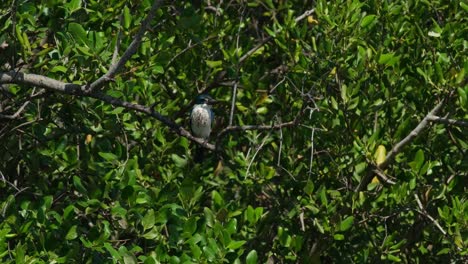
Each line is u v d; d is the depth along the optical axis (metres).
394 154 19.52
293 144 21.00
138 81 19.86
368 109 20.14
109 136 19.34
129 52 15.31
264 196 21.62
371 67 20.22
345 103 19.75
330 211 19.59
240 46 22.16
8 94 18.88
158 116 16.30
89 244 15.89
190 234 16.38
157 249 15.91
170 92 22.39
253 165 20.55
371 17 20.17
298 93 20.73
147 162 20.34
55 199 18.31
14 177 20.25
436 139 20.45
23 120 19.73
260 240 19.91
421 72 19.53
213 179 21.69
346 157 20.62
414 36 21.14
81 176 19.11
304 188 19.58
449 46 20.36
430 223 20.72
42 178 18.50
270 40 23.47
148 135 20.45
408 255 21.91
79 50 17.03
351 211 20.17
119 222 17.22
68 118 19.42
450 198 20.16
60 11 18.20
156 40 19.81
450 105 19.53
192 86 22.42
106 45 18.58
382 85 20.39
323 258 22.58
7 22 16.88
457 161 20.41
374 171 19.72
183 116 23.88
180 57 21.62
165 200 17.11
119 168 18.28
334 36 20.31
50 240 15.90
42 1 17.95
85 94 15.68
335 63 20.09
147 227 16.23
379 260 19.89
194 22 15.97
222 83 21.94
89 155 19.64
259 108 21.41
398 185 19.28
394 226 21.41
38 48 18.81
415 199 20.00
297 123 18.30
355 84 19.83
